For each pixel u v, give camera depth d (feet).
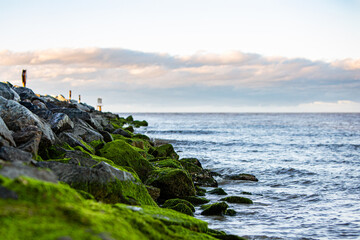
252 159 96.07
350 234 32.53
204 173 61.52
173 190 44.86
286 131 242.78
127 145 49.90
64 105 109.91
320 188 57.67
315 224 35.99
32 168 17.42
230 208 42.88
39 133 33.50
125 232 15.38
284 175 71.36
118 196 26.05
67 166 24.72
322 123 399.65
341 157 103.19
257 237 31.30
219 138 171.53
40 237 11.98
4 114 36.65
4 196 13.79
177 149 118.01
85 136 52.31
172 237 18.84
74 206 15.65
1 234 11.56
